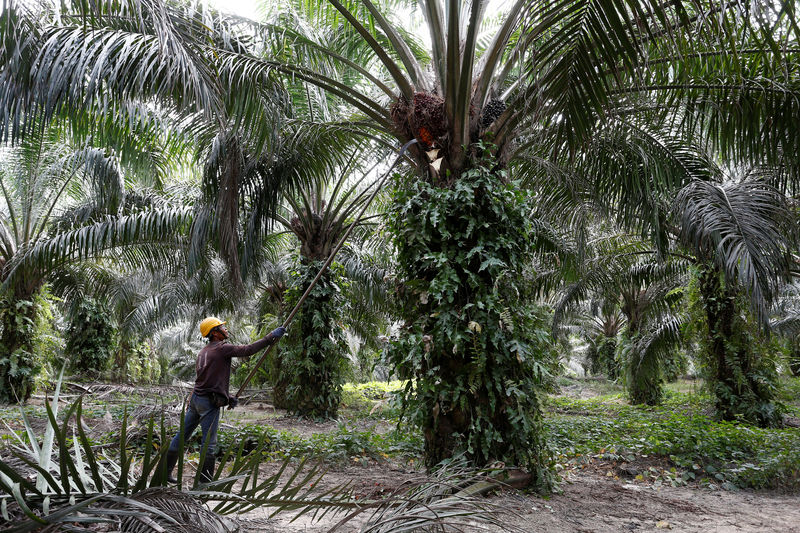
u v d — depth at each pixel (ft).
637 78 17.40
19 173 36.04
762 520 15.12
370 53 26.55
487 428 17.02
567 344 96.94
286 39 21.65
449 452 17.15
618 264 42.42
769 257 19.90
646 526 14.17
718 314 34.76
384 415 40.40
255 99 17.98
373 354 60.13
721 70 17.02
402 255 18.58
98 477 6.86
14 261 37.37
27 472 8.05
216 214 26.12
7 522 6.10
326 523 12.35
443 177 18.49
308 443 23.20
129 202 36.11
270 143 20.34
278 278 49.34
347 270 44.57
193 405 15.56
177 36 15.26
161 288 55.26
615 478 20.45
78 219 36.42
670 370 59.00
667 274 43.93
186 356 94.89
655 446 23.75
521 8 18.34
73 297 50.21
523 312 17.85
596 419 35.68
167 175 33.81
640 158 22.56
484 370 17.04
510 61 18.92
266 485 7.31
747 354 34.14
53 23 15.83
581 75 14.79
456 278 17.22
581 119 15.70
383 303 46.24
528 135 22.48
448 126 18.33
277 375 45.21
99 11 15.05
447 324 17.22
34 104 15.19
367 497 15.10
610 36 13.61
